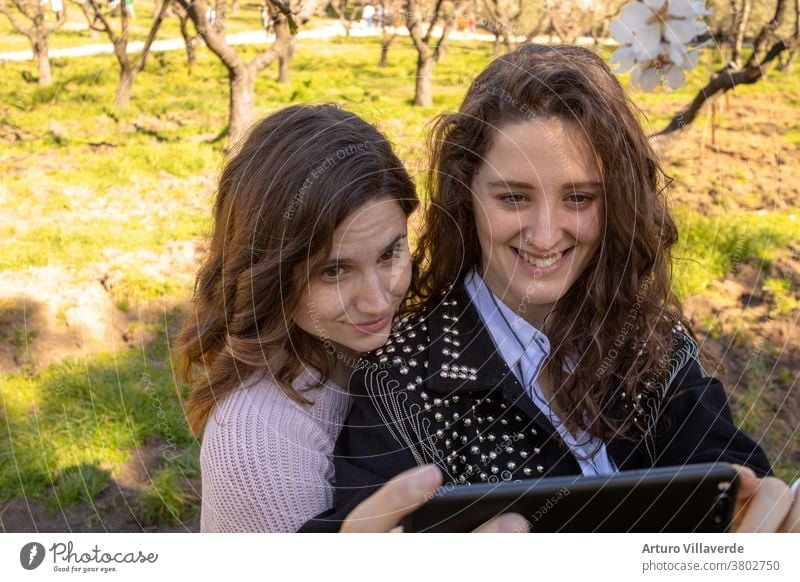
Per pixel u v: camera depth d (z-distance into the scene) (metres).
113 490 1.94
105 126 2.70
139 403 2.08
